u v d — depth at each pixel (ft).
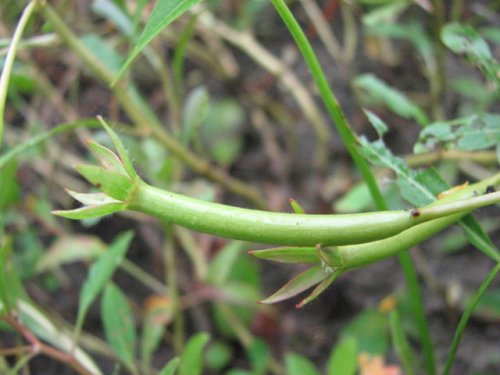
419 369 0.52
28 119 0.64
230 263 0.53
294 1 0.74
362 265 0.24
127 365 0.41
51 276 0.62
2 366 0.44
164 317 0.54
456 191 0.29
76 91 0.71
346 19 0.66
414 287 0.35
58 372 0.57
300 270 0.60
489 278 0.29
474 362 0.52
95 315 0.60
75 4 0.66
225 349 0.57
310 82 0.70
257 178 0.68
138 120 0.51
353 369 0.39
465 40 0.33
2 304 0.38
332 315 0.58
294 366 0.44
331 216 0.23
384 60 0.68
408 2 0.54
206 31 0.67
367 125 0.65
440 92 0.60
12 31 0.59
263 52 0.67
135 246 0.64
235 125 0.69
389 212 0.23
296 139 0.68
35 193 0.65
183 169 0.65
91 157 0.61
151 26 0.25
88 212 0.22
